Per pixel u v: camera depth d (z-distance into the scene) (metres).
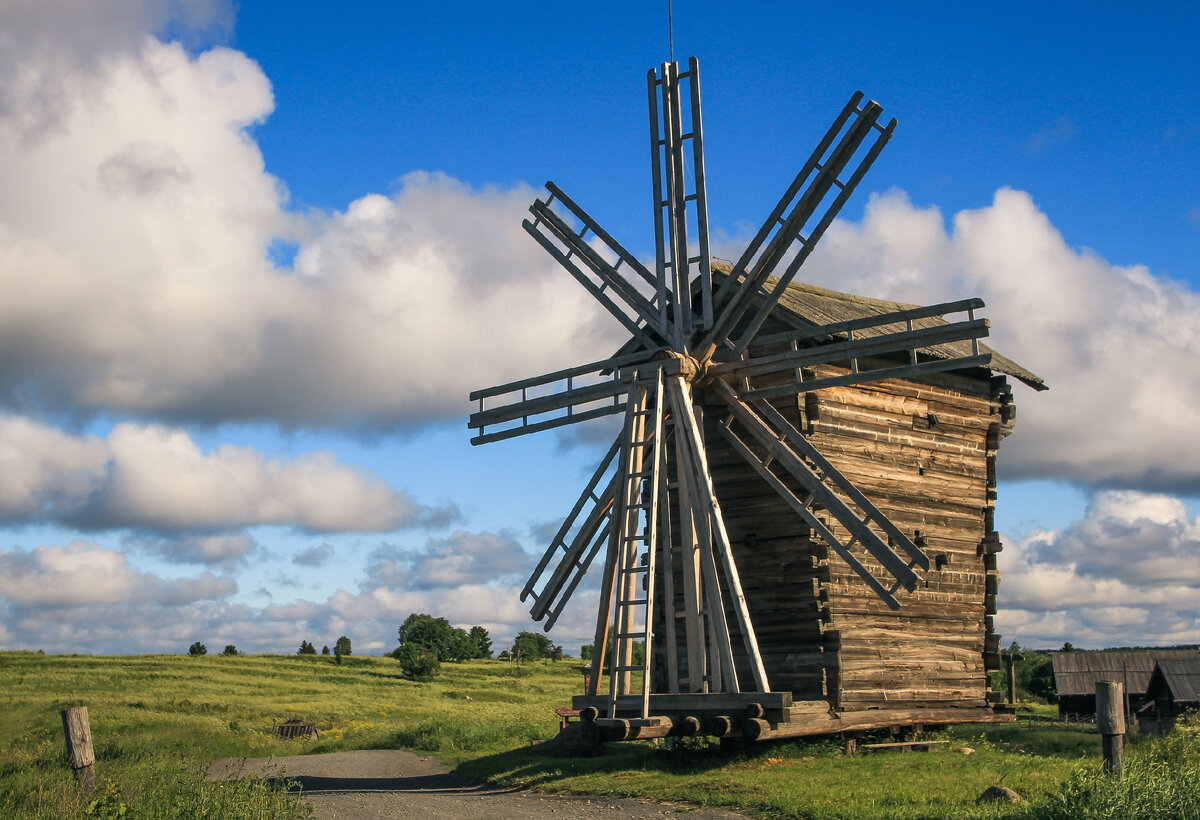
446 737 25.92
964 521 22.83
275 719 48.00
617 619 18.31
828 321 21.16
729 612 20.72
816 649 19.89
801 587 20.14
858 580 20.45
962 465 22.88
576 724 19.47
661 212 20.95
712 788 14.59
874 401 21.48
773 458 20.56
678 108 20.94
